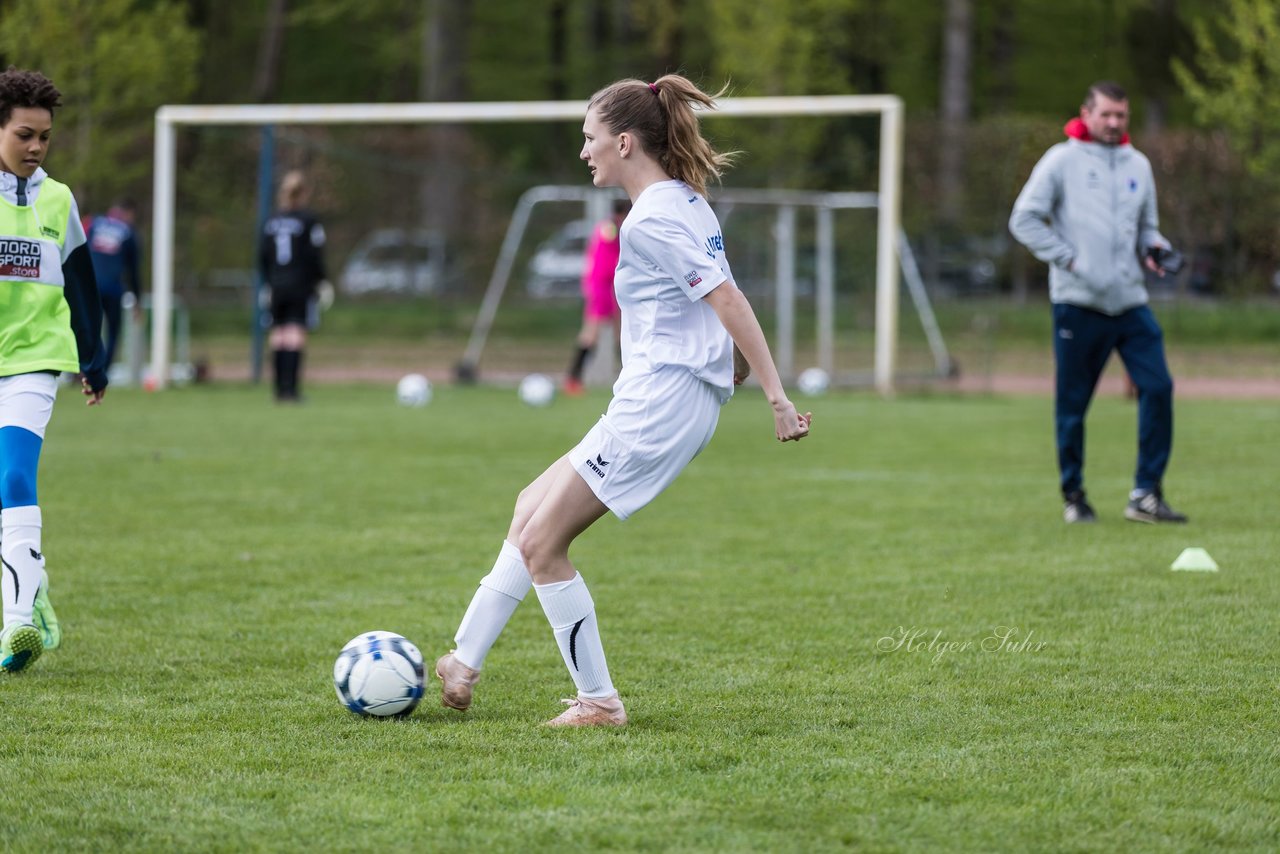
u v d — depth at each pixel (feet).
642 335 38.40
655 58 340.18
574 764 35.88
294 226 146.41
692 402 38.11
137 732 38.86
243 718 40.27
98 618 53.36
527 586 40.11
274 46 296.30
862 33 339.57
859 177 261.65
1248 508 79.82
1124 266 73.72
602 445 38.09
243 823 31.73
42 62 194.90
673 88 38.52
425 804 32.83
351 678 39.91
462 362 186.80
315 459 101.65
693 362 37.93
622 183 38.75
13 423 45.98
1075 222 74.02
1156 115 276.21
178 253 210.38
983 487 89.61
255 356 176.45
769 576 61.98
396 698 39.83
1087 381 75.51
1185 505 81.05
